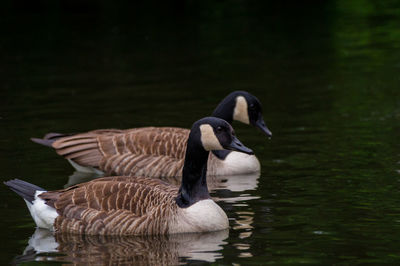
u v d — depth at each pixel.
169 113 20.77
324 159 15.91
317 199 13.06
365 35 34.09
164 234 11.42
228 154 15.98
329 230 11.28
